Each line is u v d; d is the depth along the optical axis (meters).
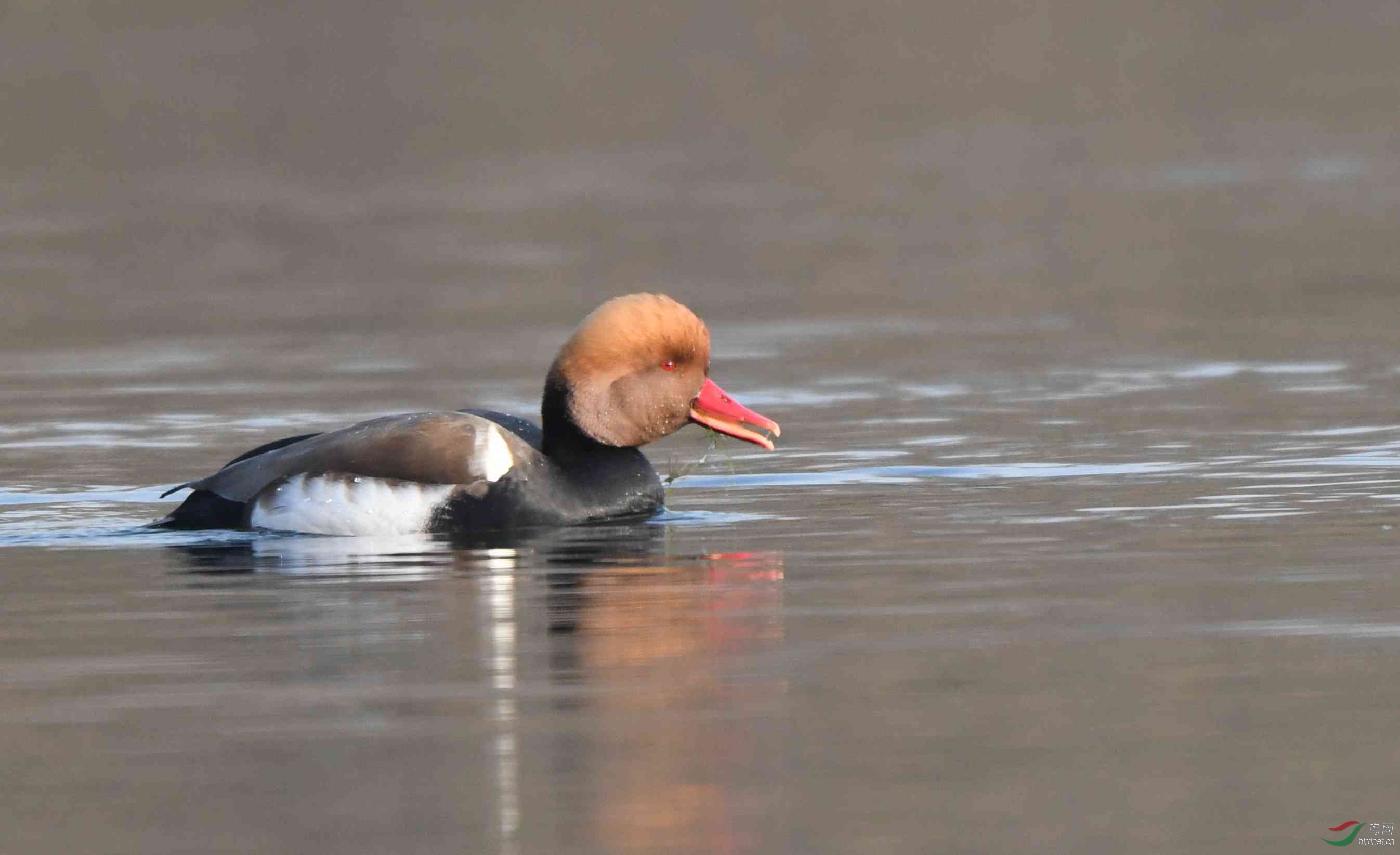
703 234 31.30
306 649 9.37
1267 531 11.81
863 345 20.89
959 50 55.66
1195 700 8.38
